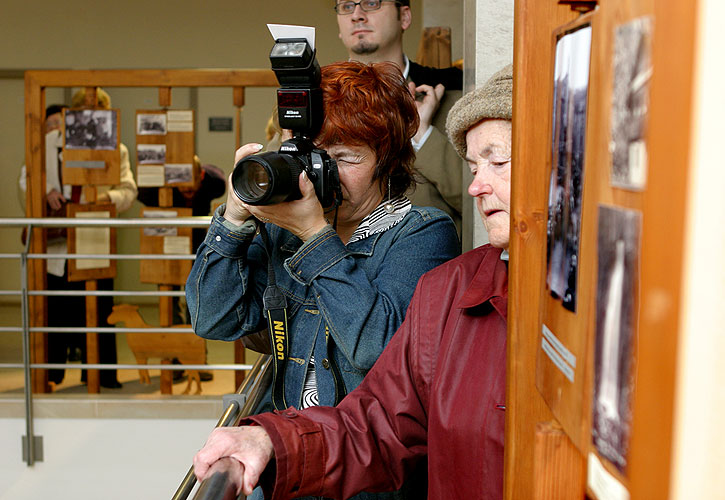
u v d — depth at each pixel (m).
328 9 6.02
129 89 6.36
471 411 0.85
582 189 0.44
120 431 3.25
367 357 1.04
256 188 1.02
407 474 0.96
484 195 0.86
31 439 3.23
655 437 0.31
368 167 1.12
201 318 1.17
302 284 1.11
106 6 6.12
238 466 0.80
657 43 0.31
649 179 0.32
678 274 0.29
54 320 4.14
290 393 1.14
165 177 4.10
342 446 0.90
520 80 0.55
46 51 6.18
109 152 4.10
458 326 0.90
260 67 6.14
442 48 2.58
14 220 3.09
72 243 4.03
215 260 1.15
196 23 6.12
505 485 0.60
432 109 2.10
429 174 2.06
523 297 0.57
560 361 0.48
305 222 1.07
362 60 2.29
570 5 0.51
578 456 0.50
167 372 3.91
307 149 1.07
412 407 0.94
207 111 6.38
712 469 0.29
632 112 0.35
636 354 0.34
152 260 4.00
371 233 1.15
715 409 0.28
